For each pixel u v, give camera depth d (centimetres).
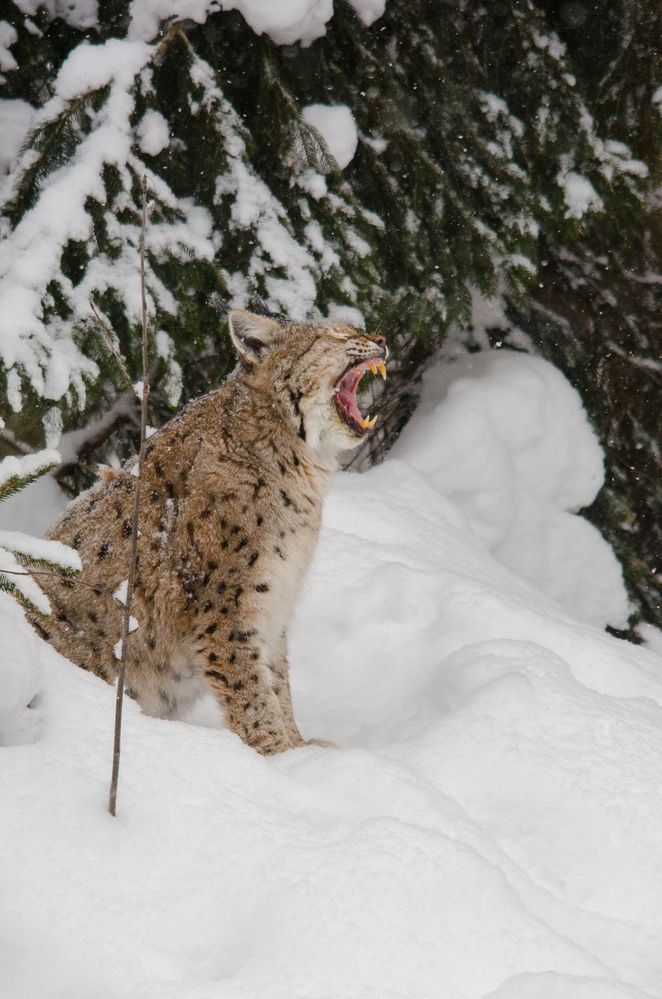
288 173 1395
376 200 1477
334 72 1446
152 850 562
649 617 1791
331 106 1443
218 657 884
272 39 1389
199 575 878
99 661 873
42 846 546
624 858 720
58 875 534
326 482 954
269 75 1381
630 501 1805
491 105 1558
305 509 927
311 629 1080
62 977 495
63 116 1273
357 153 1468
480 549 1407
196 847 570
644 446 1781
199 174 1377
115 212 1289
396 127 1472
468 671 951
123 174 1290
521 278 1523
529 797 759
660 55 1581
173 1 1349
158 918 529
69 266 1251
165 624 885
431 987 516
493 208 1522
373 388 1678
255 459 904
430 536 1312
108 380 1297
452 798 702
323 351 923
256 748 880
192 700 946
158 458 900
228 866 563
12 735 615
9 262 1215
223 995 490
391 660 1048
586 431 1736
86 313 1230
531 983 527
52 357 1182
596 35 1623
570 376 1762
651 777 791
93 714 641
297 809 630
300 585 941
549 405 1688
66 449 1459
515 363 1714
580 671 1031
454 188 1516
